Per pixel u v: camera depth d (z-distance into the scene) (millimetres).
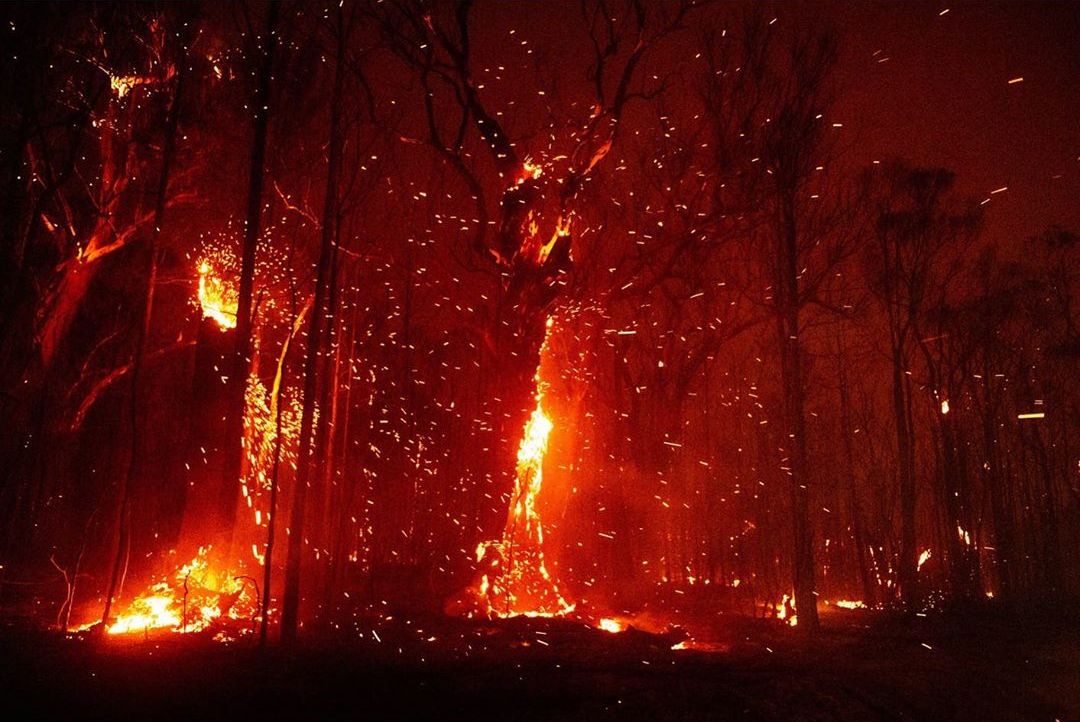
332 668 10500
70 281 19047
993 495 28938
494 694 9812
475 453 24750
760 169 21453
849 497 30547
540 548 18250
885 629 18297
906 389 27625
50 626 13008
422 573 20375
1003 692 12727
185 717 8422
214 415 17891
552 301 19203
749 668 11758
